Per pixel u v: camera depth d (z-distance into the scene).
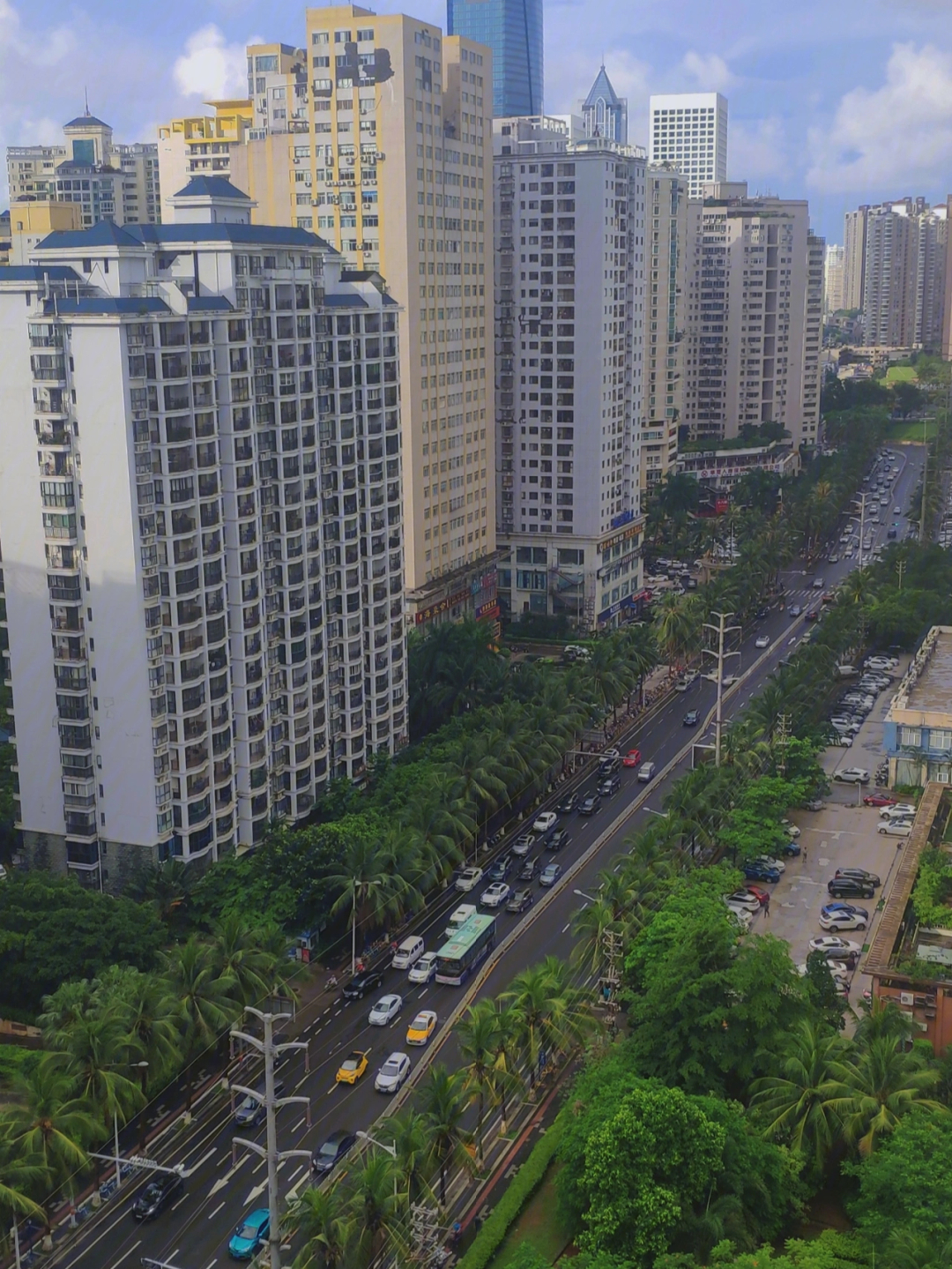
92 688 152.62
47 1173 100.12
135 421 144.88
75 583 149.50
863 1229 97.19
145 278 153.50
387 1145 104.44
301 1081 124.56
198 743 155.12
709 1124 98.31
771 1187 101.62
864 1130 103.44
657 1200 95.25
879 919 137.62
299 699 172.25
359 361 179.75
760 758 186.62
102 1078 107.56
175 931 144.00
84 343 143.50
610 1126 97.94
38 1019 116.69
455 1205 108.88
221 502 157.62
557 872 168.12
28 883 140.12
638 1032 116.81
